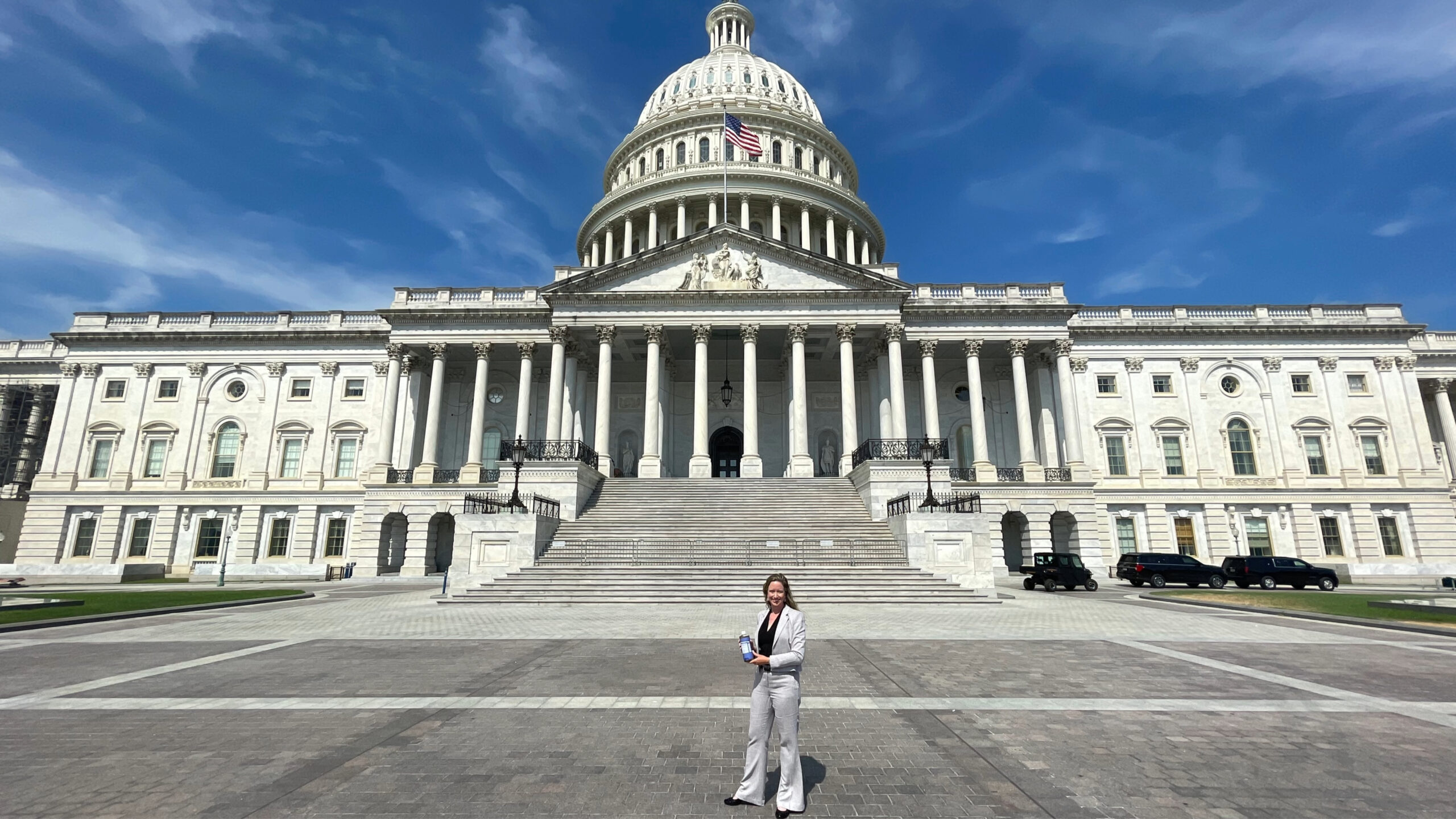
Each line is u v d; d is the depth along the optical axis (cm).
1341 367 4822
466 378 4972
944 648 1365
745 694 966
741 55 7769
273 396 4947
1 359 5606
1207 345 4875
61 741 746
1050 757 699
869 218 6856
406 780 630
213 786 613
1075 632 1589
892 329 4203
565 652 1305
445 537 4559
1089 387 4819
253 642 1449
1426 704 912
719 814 557
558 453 3472
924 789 612
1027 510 4178
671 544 2750
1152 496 4612
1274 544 4531
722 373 5109
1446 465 5162
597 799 590
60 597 2491
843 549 2703
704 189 6103
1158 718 841
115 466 4825
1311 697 948
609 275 4312
